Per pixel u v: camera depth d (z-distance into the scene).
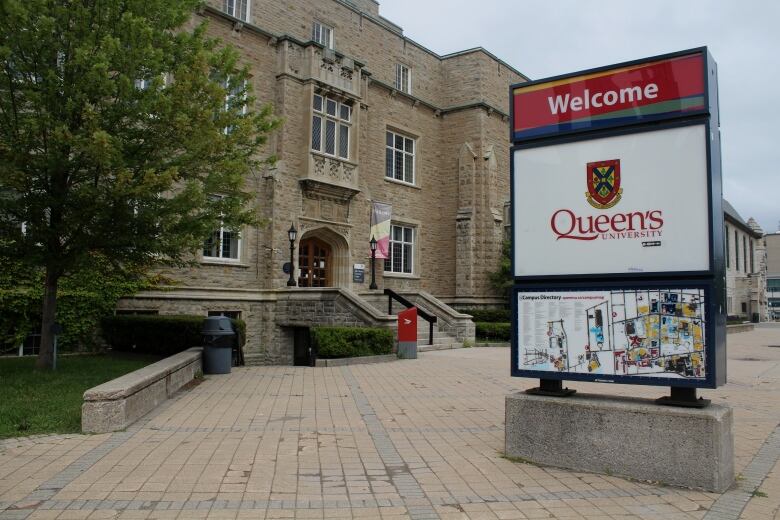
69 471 5.34
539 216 6.00
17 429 6.81
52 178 10.02
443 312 21.05
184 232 10.35
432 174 27.02
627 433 5.31
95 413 6.80
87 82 9.40
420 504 4.62
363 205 22.83
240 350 14.22
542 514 4.43
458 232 26.34
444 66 27.98
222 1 19.61
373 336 15.55
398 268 25.47
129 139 10.12
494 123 27.59
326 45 23.02
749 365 14.93
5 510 4.39
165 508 4.46
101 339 15.66
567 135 5.96
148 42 9.73
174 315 15.67
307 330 19.06
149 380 8.03
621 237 5.60
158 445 6.27
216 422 7.41
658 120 5.54
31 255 9.88
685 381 5.18
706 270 5.22
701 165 5.32
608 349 5.54
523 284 6.06
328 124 21.70
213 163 10.77
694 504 4.64
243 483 5.05
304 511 4.44
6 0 8.69
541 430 5.72
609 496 4.81
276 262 19.55
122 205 9.64
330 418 7.75
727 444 5.13
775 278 93.06
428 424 7.46
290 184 20.12
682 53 5.47
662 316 5.32
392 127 25.05
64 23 9.63
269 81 20.20
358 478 5.24
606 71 5.80
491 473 5.41
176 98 9.83
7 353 14.45
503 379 11.50
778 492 4.95
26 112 9.75
